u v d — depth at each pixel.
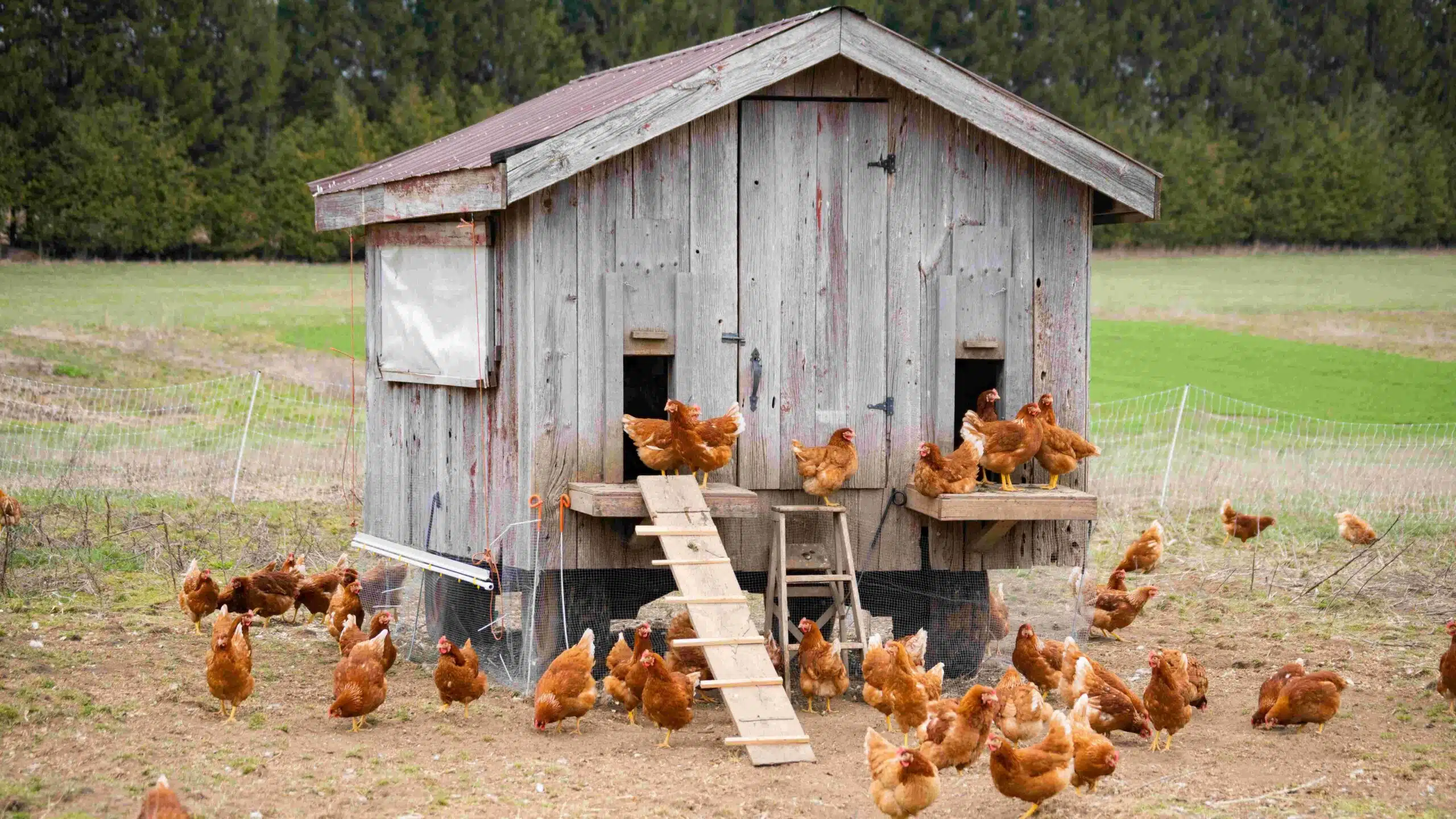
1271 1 58.03
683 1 49.12
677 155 9.84
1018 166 10.40
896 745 8.57
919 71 9.89
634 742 8.52
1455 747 8.51
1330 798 7.53
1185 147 52.66
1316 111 55.31
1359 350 33.12
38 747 7.59
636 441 9.46
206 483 17.38
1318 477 19.69
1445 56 57.44
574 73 48.41
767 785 7.65
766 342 10.07
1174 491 18.83
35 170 40.88
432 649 11.41
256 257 43.88
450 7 47.56
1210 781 7.84
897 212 10.23
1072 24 53.72
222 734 8.23
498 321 9.90
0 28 41.41
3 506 12.77
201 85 43.31
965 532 10.46
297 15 46.91
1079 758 7.46
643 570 10.27
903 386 10.29
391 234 11.27
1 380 23.45
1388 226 53.75
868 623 12.25
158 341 29.03
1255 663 10.78
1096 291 42.97
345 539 14.81
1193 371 30.86
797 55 9.71
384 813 6.98
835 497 10.25
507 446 9.90
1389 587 13.35
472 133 13.68
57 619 10.92
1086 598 11.59
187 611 10.90
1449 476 19.67
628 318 9.78
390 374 11.34
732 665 8.41
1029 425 9.73
